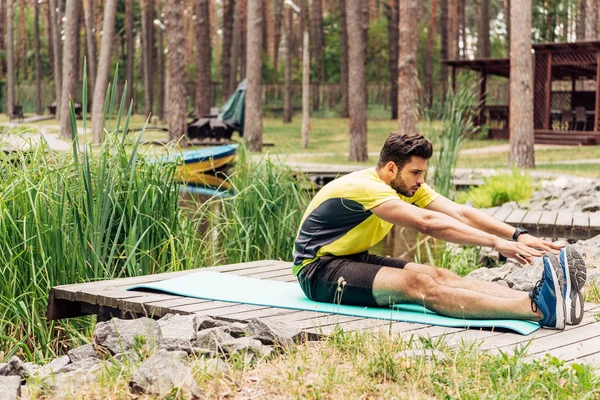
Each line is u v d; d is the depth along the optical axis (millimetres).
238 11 47156
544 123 27625
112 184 6004
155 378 3164
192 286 5242
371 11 52781
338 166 20703
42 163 6332
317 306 4680
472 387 3281
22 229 5820
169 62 25344
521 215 10273
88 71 47219
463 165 21891
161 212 6574
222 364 3480
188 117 42750
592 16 31516
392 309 4492
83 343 5258
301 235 4789
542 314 4242
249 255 7633
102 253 6188
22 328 5465
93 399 3139
